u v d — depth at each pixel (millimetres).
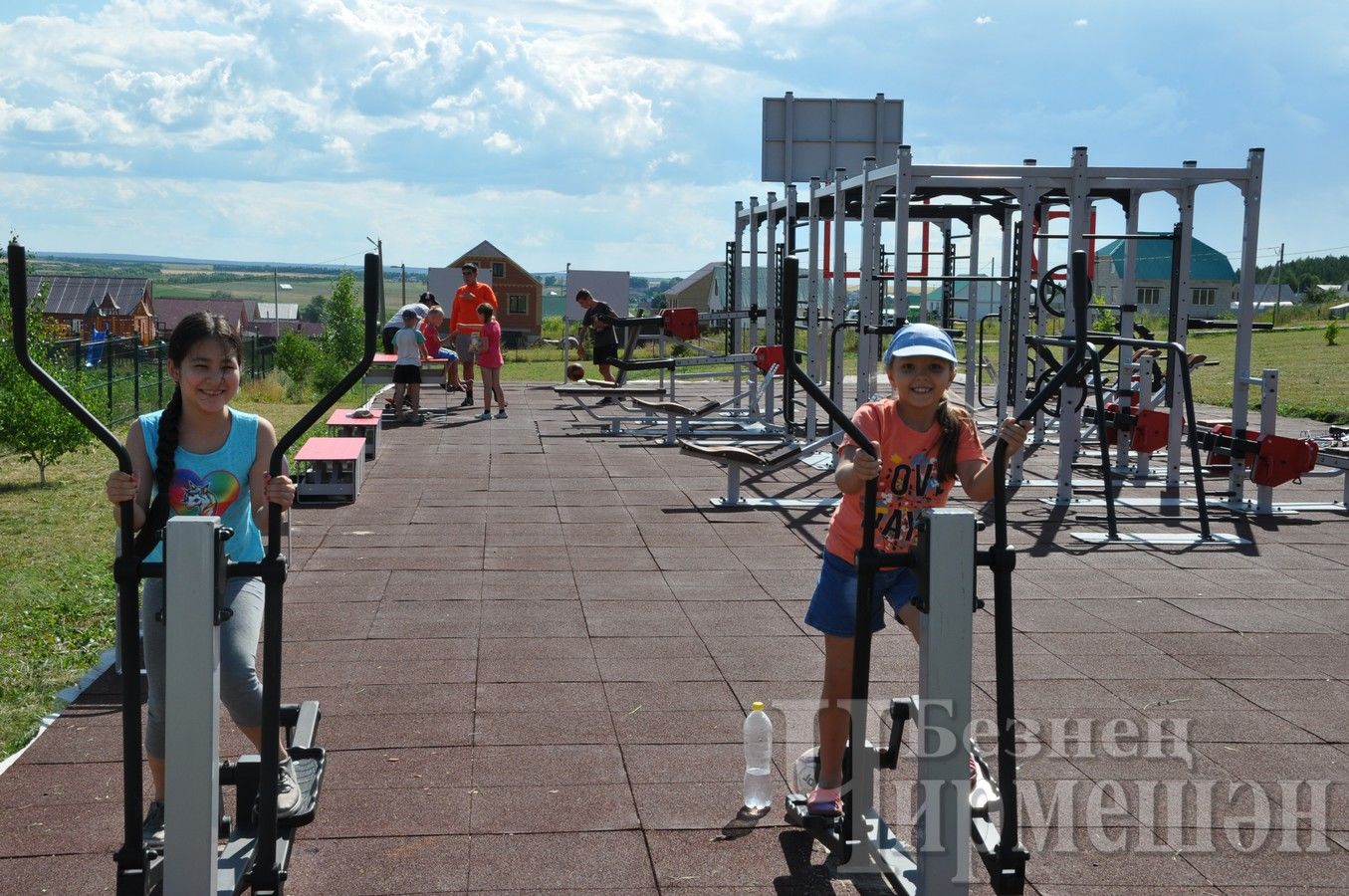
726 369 29094
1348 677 5676
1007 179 11180
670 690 5359
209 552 2793
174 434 3340
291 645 6012
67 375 13383
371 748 4629
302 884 3531
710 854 3754
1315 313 59156
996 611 3043
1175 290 11312
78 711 5047
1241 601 7152
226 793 4125
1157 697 5367
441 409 18328
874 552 3162
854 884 3568
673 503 10367
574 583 7395
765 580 7520
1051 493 11242
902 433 3592
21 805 4082
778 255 16281
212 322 3348
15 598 7102
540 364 35312
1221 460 12094
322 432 15633
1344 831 3977
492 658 5820
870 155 18781
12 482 12461
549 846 3797
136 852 2846
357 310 32719
